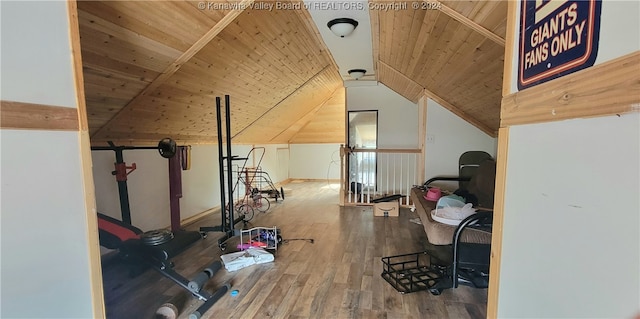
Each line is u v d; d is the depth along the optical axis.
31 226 0.94
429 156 4.44
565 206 0.77
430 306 1.92
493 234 1.21
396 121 5.21
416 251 2.88
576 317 0.73
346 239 3.25
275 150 7.23
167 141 2.77
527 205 0.96
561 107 0.79
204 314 1.86
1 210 0.87
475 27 1.72
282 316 1.84
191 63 2.46
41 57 0.96
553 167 0.82
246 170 5.03
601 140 0.65
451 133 4.35
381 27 2.45
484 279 2.20
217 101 3.01
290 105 5.43
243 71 3.17
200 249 2.99
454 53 2.30
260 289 2.16
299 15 2.52
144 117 2.77
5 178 0.88
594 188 0.68
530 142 0.95
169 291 2.16
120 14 1.60
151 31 1.82
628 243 0.59
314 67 4.21
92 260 1.15
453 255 2.08
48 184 0.99
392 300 2.00
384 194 5.17
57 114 1.02
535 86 0.92
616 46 0.61
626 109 0.59
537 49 0.91
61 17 1.03
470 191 3.30
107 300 2.04
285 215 4.32
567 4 0.76
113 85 2.13
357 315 1.84
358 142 5.37
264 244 2.96
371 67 4.29
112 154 2.88
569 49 0.76
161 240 2.14
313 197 5.75
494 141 4.25
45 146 0.98
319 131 7.71
